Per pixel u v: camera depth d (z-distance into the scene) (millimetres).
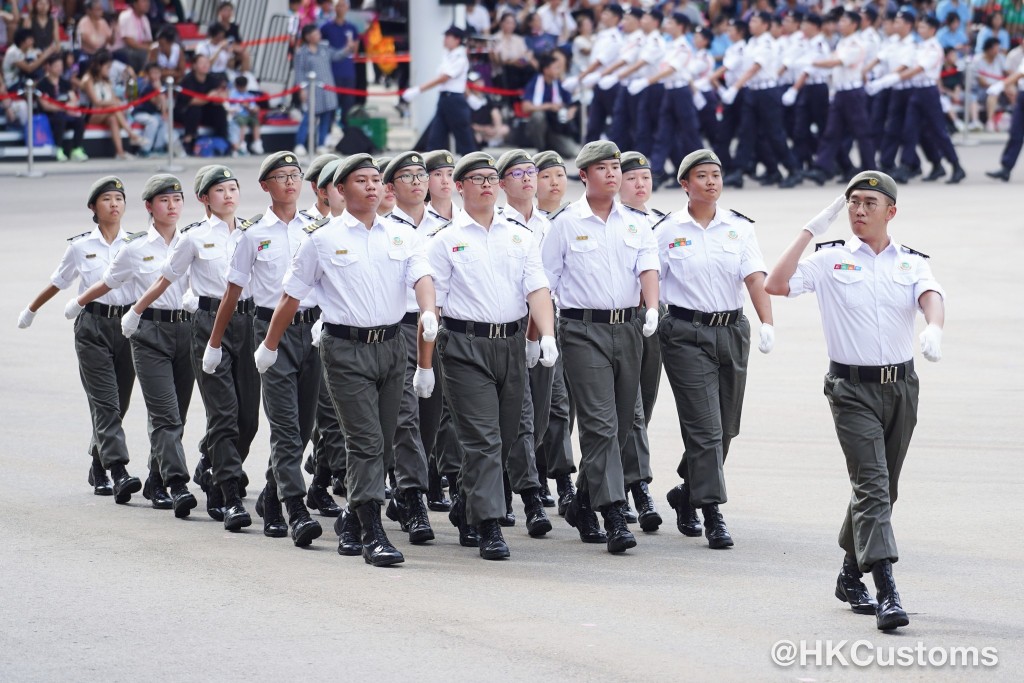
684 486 22953
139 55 69562
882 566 18203
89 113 68062
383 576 20484
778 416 29969
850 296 18594
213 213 24078
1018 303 40406
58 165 66875
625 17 62812
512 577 20453
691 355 22484
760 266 22656
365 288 21125
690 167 22594
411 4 70938
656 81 61594
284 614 18609
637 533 23281
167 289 24531
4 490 25250
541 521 22969
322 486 24734
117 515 23953
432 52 70938
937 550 21469
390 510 24250
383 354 21344
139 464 27125
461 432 21812
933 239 49750
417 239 21609
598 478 21969
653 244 22531
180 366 25125
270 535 22953
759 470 26219
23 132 67312
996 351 35219
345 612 18719
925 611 18812
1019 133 65062
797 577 20359
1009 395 31203
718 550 21906
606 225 22422
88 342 25188
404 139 73500
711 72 64312
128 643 17484
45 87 66812
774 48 63094
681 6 74125
